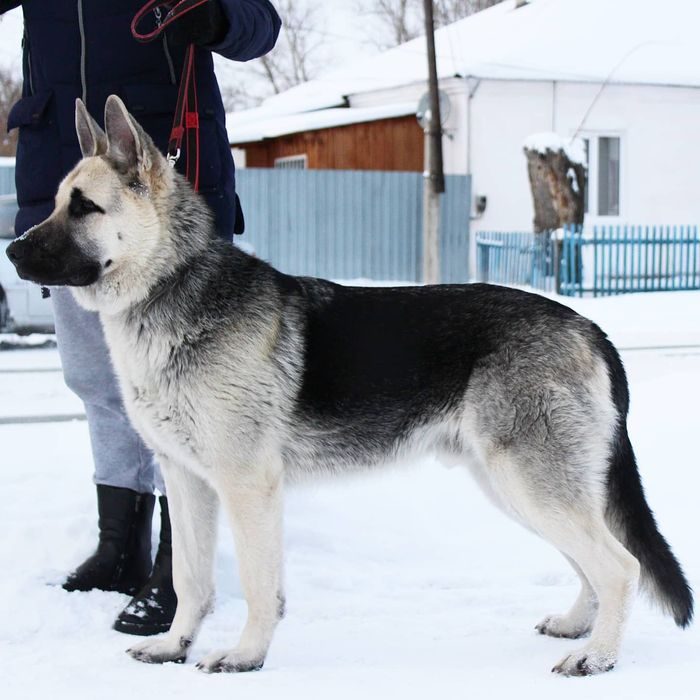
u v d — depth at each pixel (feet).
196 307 11.88
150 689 10.49
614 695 10.19
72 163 13.85
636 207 70.69
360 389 12.40
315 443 12.42
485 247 65.77
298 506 17.78
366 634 12.84
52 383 30.19
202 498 12.44
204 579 12.32
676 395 26.35
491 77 65.62
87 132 12.81
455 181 66.08
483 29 83.05
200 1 12.85
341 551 16.16
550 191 59.11
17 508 17.20
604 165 70.13
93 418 14.56
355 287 13.02
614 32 74.59
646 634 12.76
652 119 70.23
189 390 11.73
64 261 11.78
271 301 12.25
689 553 15.48
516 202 67.77
